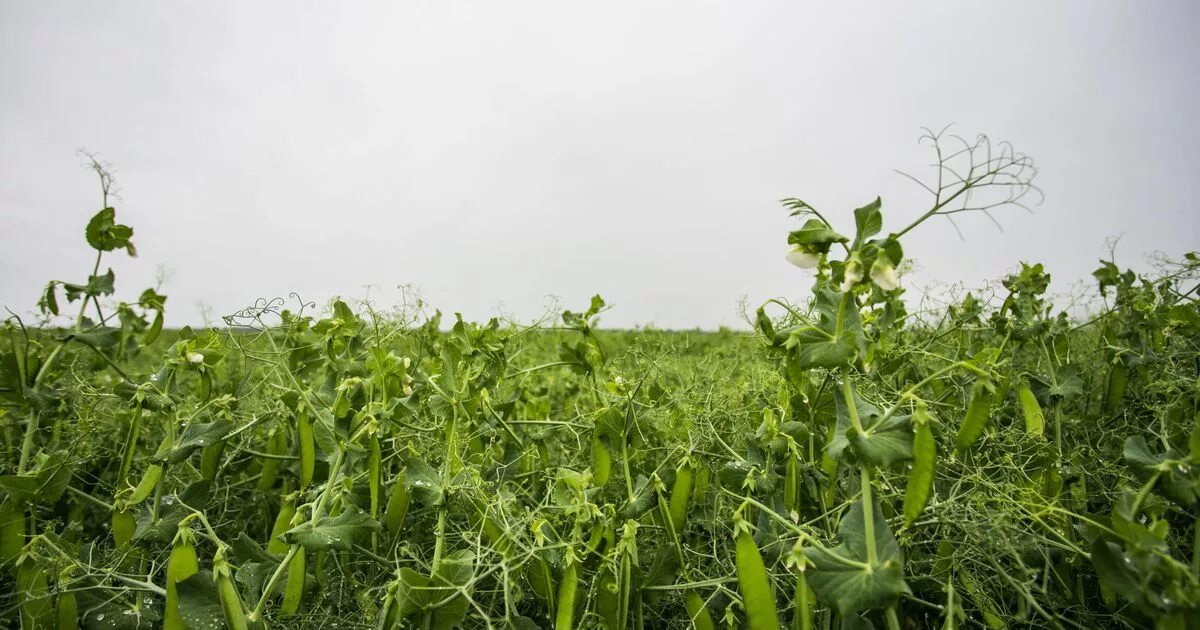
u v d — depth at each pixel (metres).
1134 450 1.79
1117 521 1.65
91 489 3.12
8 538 2.25
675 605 2.64
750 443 2.53
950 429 2.66
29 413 3.00
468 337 2.77
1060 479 2.45
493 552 2.26
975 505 2.25
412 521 2.74
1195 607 1.48
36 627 2.11
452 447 2.49
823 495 2.39
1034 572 2.02
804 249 1.80
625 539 2.10
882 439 1.68
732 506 2.63
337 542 1.98
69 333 2.73
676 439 3.14
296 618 2.30
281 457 3.02
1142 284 3.00
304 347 3.09
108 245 2.81
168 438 2.48
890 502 2.32
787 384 2.58
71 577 2.20
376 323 2.52
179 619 1.90
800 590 1.90
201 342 3.13
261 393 3.75
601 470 2.59
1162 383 2.56
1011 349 3.00
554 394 4.71
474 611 2.46
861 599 1.59
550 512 2.50
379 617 2.25
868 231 1.71
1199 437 1.62
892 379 3.15
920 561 2.33
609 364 4.02
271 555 2.20
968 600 2.38
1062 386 2.72
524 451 3.10
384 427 2.43
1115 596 2.06
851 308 1.77
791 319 2.56
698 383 3.69
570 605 2.03
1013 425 2.83
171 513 2.50
